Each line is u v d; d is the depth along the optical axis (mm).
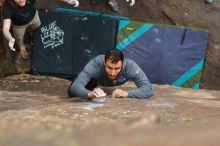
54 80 6957
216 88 7816
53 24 7363
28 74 7297
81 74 4707
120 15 7863
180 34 7652
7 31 5633
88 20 7457
